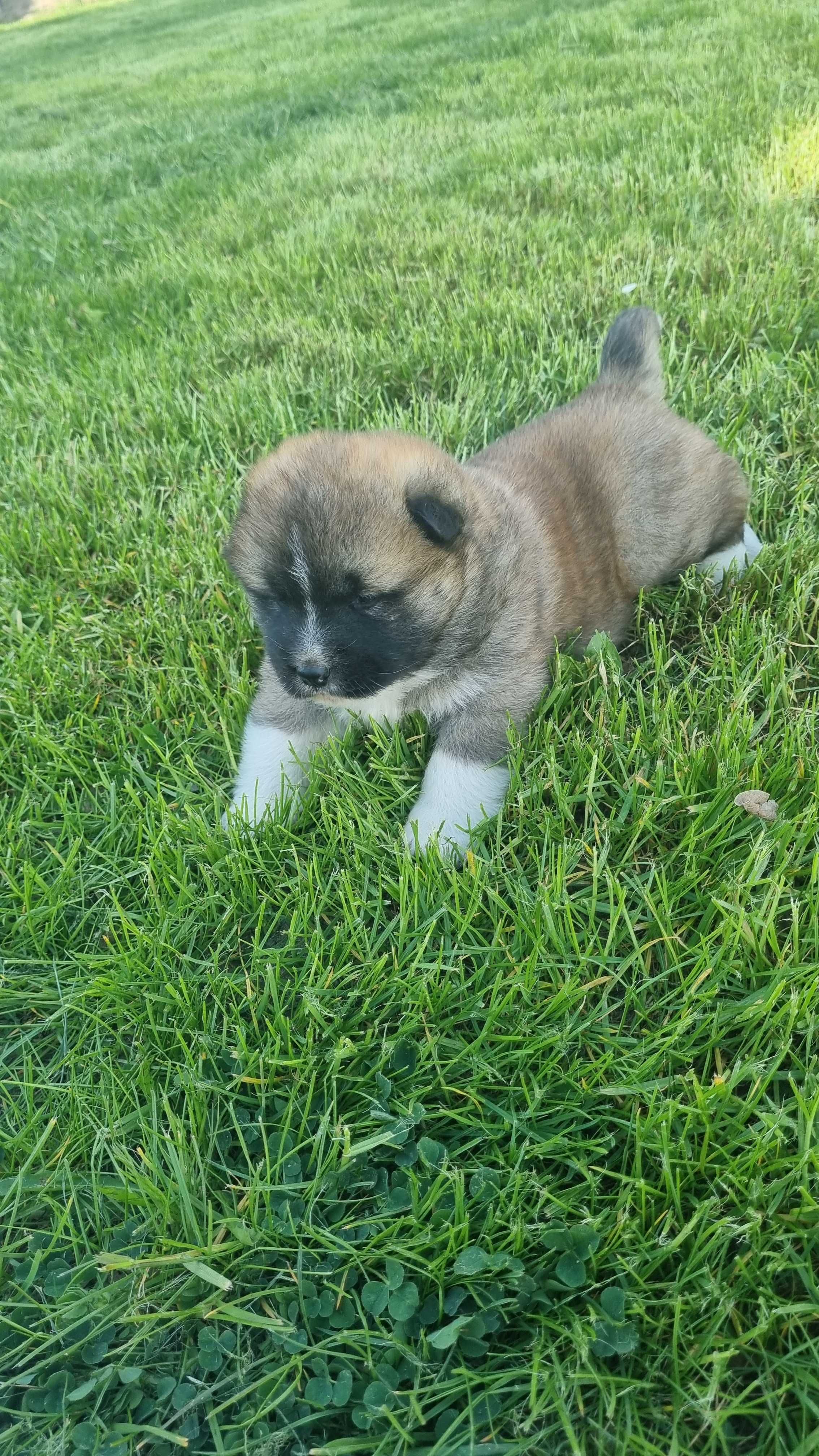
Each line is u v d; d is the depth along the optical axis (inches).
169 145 68.4
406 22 100.7
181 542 25.8
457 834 18.5
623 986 15.9
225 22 150.9
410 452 19.1
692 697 19.3
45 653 23.2
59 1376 12.8
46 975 17.3
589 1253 12.8
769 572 22.3
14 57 152.3
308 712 20.2
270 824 18.5
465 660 19.1
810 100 47.0
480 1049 14.9
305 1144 14.4
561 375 30.6
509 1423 12.0
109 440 32.0
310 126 66.2
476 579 18.8
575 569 21.6
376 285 38.2
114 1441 12.2
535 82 62.2
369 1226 13.6
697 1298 12.3
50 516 28.1
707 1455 11.3
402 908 16.4
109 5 240.5
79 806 19.5
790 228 35.5
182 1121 14.6
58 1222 14.1
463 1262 12.8
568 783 18.4
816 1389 11.6
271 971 15.8
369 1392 12.2
